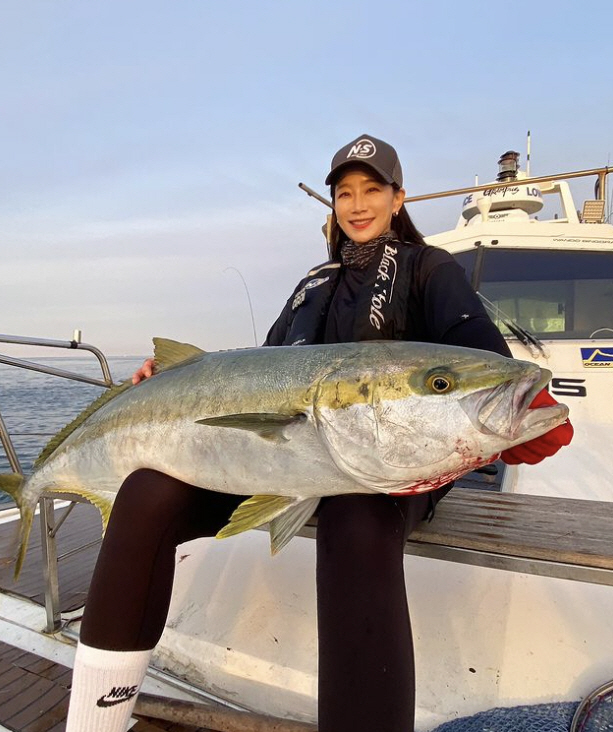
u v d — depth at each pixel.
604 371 3.51
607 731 1.40
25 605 2.49
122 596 1.35
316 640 1.84
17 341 2.43
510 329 3.73
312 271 2.28
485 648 1.70
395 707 1.12
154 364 2.03
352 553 1.28
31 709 1.78
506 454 1.50
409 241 2.23
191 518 1.56
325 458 1.47
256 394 1.58
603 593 1.92
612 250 3.94
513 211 4.58
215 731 1.62
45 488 2.08
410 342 1.54
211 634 1.93
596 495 2.47
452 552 1.62
